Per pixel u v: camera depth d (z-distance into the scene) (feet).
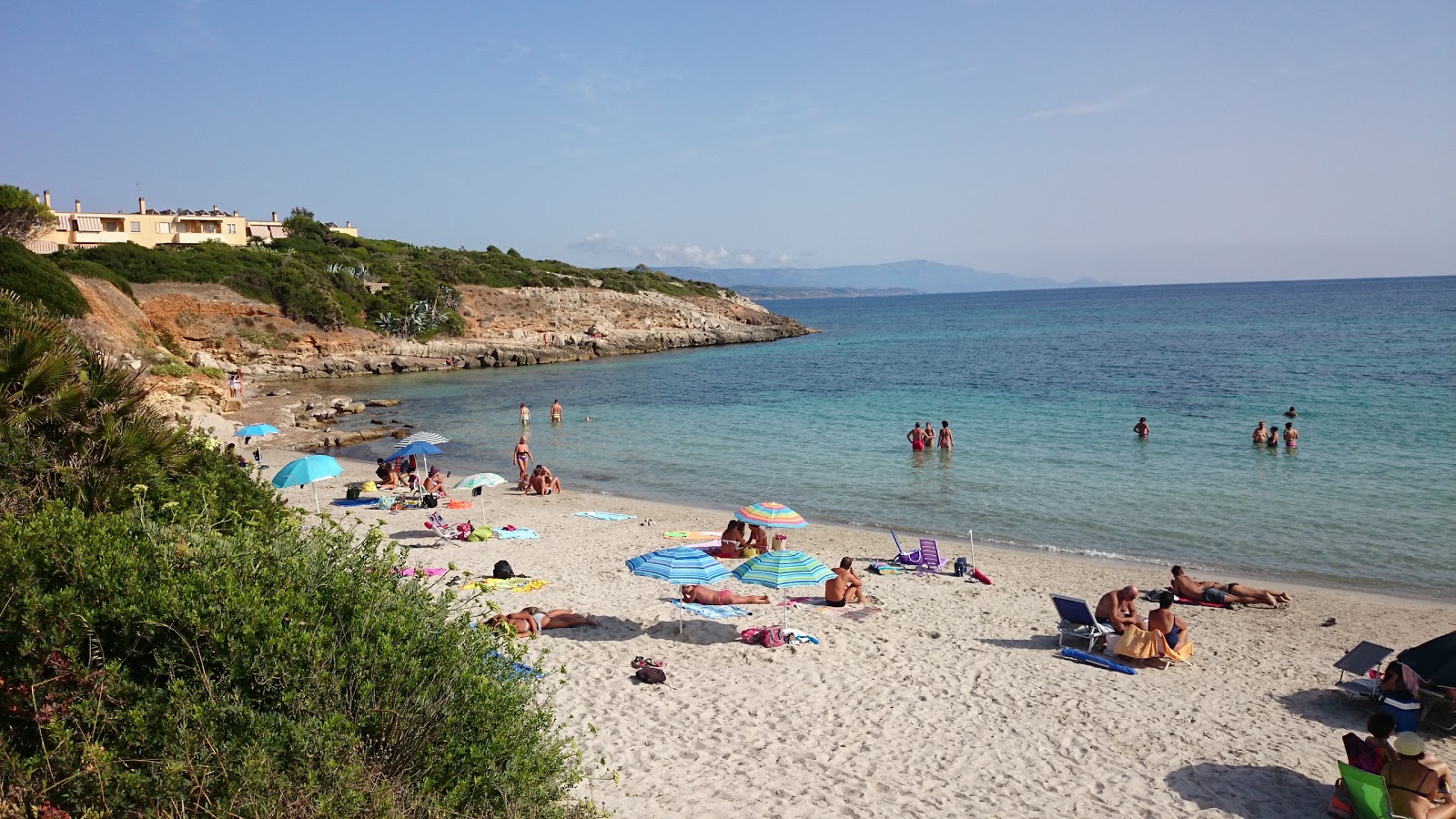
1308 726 31.04
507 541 58.29
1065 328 354.54
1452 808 23.70
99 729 15.38
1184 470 81.76
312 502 71.31
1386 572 52.01
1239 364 176.24
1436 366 157.69
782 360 237.25
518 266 336.70
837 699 32.81
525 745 18.69
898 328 411.13
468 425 127.03
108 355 32.60
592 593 45.91
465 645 20.15
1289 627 42.42
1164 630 37.73
